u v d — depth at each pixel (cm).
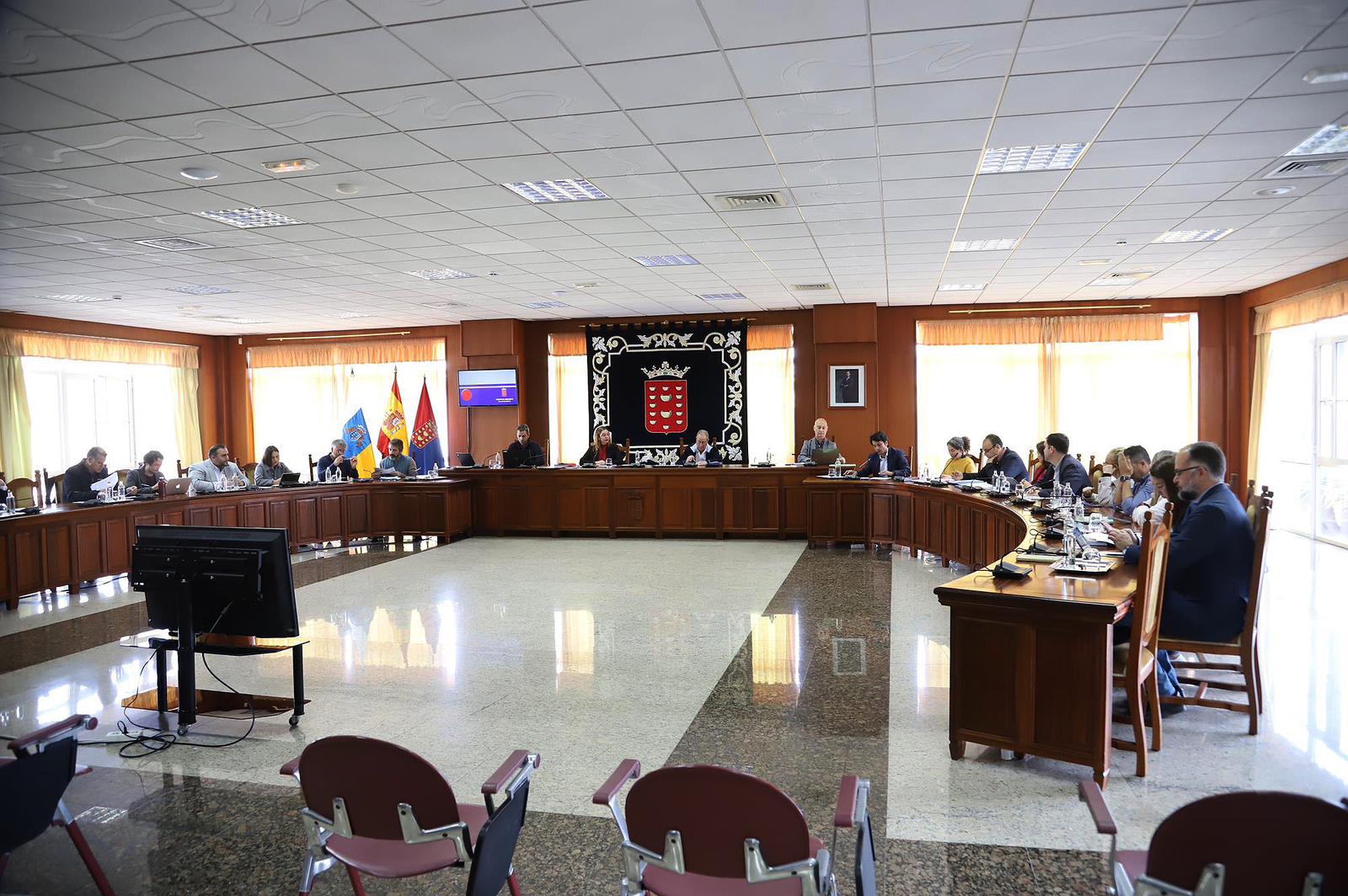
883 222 720
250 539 387
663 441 1351
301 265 877
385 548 1019
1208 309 1212
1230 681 459
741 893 195
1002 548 652
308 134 474
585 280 1016
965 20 349
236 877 277
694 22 347
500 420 1403
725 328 1335
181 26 342
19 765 233
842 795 199
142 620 662
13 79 392
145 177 550
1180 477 409
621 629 599
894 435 1303
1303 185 609
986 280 1046
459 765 366
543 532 1103
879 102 440
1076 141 508
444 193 607
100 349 1282
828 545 979
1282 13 344
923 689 457
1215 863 158
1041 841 288
